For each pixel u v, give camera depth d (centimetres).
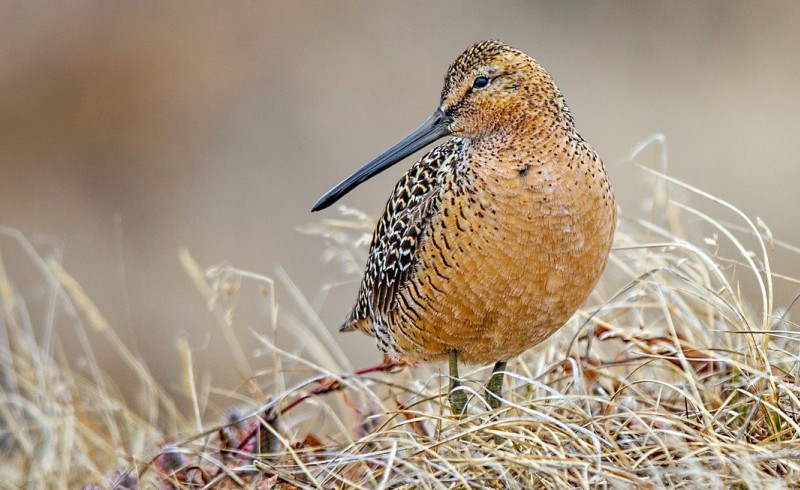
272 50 2419
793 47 2286
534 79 877
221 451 902
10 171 2297
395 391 1045
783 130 2153
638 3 2362
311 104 2341
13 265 2078
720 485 707
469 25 2388
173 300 1998
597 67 2306
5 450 1136
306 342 1108
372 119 2302
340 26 2433
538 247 862
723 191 2067
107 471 1045
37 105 2380
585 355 966
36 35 2456
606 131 2195
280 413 956
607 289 1298
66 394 1109
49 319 1163
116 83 2402
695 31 2341
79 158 2330
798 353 877
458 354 944
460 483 765
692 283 905
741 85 2255
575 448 783
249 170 2270
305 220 2144
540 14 2377
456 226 872
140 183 2278
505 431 789
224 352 1767
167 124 2356
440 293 894
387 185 2052
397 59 2369
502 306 884
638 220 1023
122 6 2514
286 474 833
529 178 857
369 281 995
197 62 2419
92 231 2191
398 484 807
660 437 788
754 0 2334
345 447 891
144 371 1123
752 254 902
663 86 2266
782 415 762
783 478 720
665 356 873
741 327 895
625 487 713
